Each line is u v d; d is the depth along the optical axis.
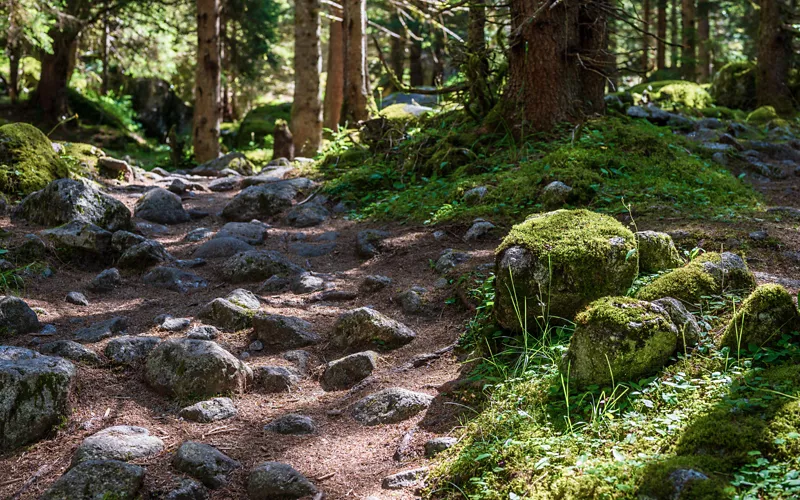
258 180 10.41
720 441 3.12
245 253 6.42
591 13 9.77
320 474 3.60
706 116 14.92
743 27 29.70
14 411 3.85
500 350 4.54
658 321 3.81
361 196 8.93
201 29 15.44
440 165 8.94
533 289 4.37
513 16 9.22
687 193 7.08
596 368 3.79
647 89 16.25
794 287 4.76
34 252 6.30
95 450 3.63
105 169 10.48
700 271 4.49
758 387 3.46
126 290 6.07
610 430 3.46
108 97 26.84
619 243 4.39
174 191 9.92
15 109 22.94
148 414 4.17
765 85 17.39
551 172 7.34
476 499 3.25
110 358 4.66
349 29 15.38
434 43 25.25
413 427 3.92
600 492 3.02
